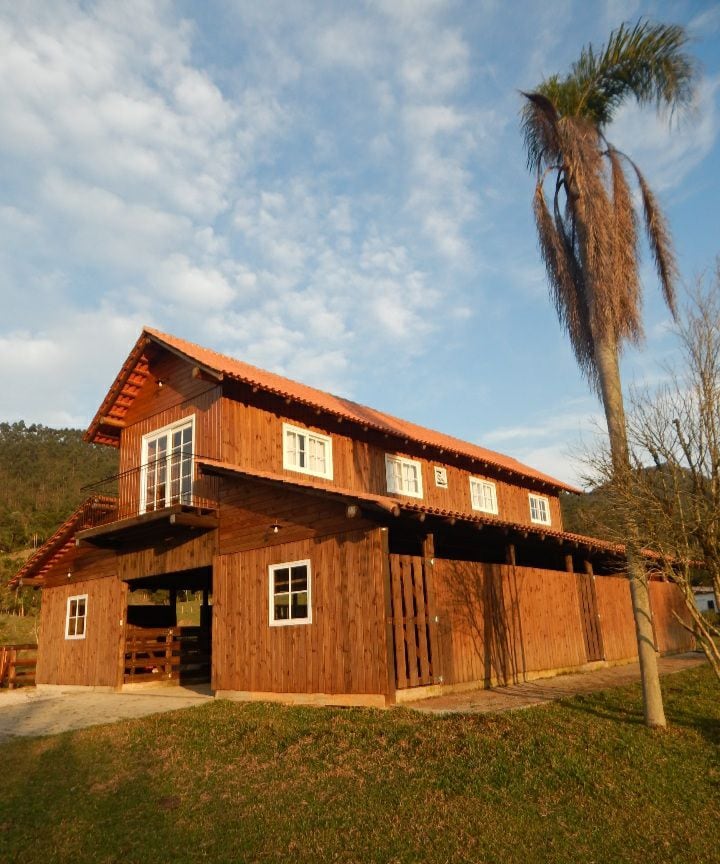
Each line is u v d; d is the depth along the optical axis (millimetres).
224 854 5500
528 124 10258
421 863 5199
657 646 17641
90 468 98312
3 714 12539
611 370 8852
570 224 10102
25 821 6434
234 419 13719
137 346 15406
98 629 15977
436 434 21922
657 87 10023
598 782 6484
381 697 9453
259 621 11648
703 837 5539
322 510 10977
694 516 7367
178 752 8281
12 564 55062
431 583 10773
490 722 8117
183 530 13570
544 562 17062
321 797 6469
